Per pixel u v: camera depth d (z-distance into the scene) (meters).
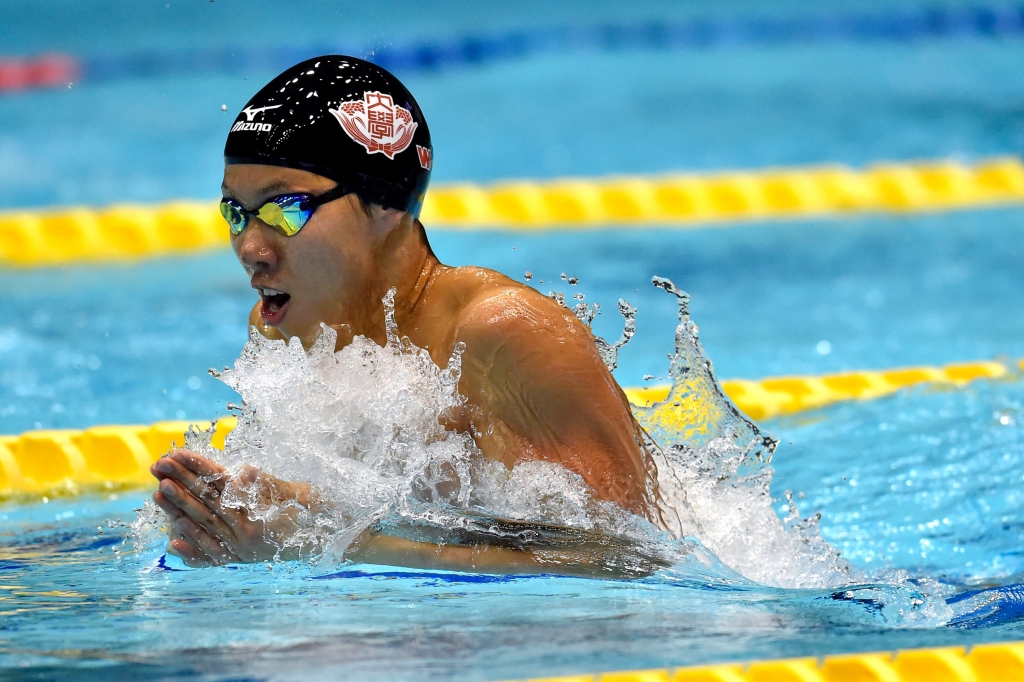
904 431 11.83
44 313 17.11
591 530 6.87
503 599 6.66
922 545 8.95
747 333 16.22
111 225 21.78
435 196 23.72
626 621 6.43
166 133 30.80
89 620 6.34
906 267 19.84
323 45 40.75
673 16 45.19
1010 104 31.28
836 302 17.80
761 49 41.38
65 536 8.67
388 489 7.11
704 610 6.67
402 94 7.50
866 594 7.12
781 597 6.98
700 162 26.48
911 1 46.22
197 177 25.73
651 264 20.22
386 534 7.13
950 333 16.00
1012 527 9.27
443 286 7.40
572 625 6.33
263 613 6.41
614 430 6.93
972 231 22.27
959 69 36.50
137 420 12.30
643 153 27.41
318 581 6.94
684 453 8.36
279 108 7.06
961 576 8.30
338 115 7.06
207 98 35.47
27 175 26.05
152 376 13.89
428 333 7.33
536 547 6.97
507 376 6.90
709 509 7.98
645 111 32.25
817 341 15.75
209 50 41.00
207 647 5.92
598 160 26.92
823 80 35.56
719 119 30.98
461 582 6.94
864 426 12.09
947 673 6.37
